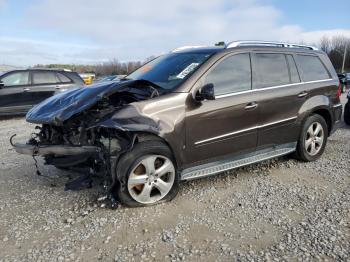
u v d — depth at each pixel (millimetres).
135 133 3748
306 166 5352
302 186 4543
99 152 3779
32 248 3195
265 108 4762
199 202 4082
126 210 3871
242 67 4680
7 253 3121
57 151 3992
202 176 4293
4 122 11219
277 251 3082
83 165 4074
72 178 4836
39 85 12172
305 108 5309
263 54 4973
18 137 8320
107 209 3900
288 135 5160
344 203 4012
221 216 3740
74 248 3184
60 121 3834
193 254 3062
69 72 12961
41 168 5371
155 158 3904
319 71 5746
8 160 5914
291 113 5137
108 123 3633
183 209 3908
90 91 4141
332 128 5938
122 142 3797
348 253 3029
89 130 3902
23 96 11906
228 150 4492
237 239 3289
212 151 4344
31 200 4203
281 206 3961
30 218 3754
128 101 4141
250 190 4418
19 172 5227
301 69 5434
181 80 4258
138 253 3090
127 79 4836
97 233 3424
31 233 3451
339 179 4785
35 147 4098
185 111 4062
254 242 3236
